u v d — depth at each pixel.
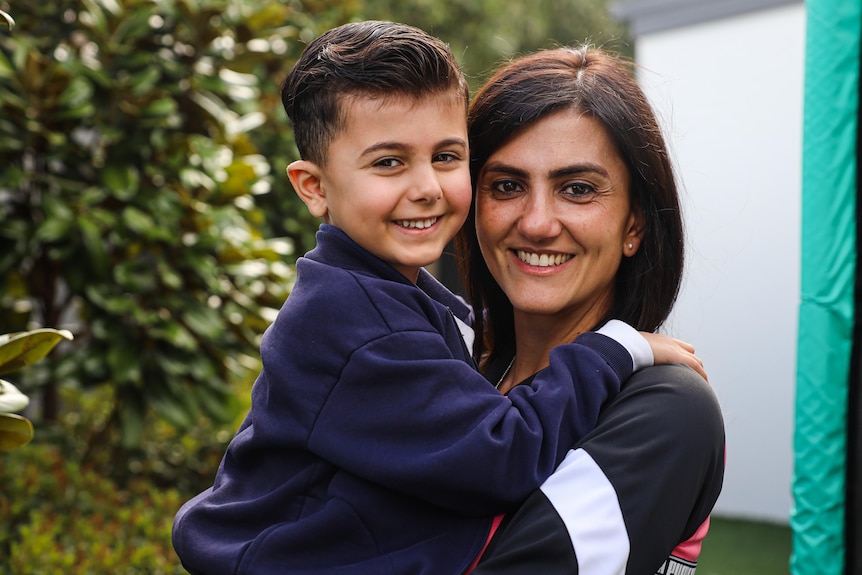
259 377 1.70
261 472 1.62
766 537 5.68
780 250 5.97
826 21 3.43
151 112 3.86
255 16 4.21
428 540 1.50
